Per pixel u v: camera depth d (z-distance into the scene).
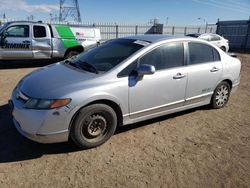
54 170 3.24
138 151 3.73
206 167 3.41
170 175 3.22
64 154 3.59
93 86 3.53
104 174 3.19
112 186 2.98
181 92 4.52
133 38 4.60
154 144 3.94
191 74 4.57
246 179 3.21
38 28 10.19
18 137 4.00
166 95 4.31
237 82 5.64
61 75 3.82
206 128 4.59
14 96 3.78
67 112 3.34
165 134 4.28
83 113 3.48
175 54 4.41
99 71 3.82
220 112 5.37
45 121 3.27
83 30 11.44
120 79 3.76
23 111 3.37
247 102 6.20
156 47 4.18
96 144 3.74
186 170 3.33
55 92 3.36
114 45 4.51
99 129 3.74
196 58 4.72
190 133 4.37
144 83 3.96
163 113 4.43
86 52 4.82
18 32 9.86
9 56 9.80
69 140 3.91
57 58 10.95
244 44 27.48
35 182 3.01
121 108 3.83
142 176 3.18
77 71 3.94
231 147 3.96
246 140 4.21
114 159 3.51
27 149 3.68
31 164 3.35
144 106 4.09
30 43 10.02
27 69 10.02
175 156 3.64
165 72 4.22
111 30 26.67
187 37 4.71
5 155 3.53
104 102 3.69
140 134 4.24
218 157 3.66
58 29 10.64
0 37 9.52
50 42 10.45
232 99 6.40
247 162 3.57
